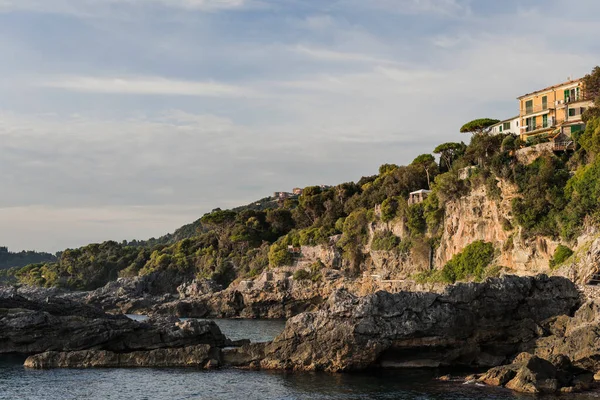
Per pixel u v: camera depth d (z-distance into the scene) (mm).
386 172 184000
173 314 161125
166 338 78812
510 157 108312
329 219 178000
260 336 106125
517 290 71188
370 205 164500
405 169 160125
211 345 80312
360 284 142750
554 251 93375
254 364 70438
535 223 97562
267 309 156625
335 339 67938
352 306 68312
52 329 78812
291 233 187875
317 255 161750
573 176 94500
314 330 69375
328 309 69688
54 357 71938
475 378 62438
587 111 100125
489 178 108812
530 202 97875
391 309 68125
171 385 61969
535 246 97938
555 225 94562
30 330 78375
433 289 116562
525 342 70312
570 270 81375
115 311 168000
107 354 72125
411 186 151750
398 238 140625
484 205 112500
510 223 104688
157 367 71000
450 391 57531
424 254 130250
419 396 55969
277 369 69250
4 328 78500
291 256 166625
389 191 155250
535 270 96688
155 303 174875
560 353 62688
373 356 67375
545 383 56281
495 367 62969
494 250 108750
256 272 179500
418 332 67938
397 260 138500
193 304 162500
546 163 98438
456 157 151500
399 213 141500
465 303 69750
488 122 145125
